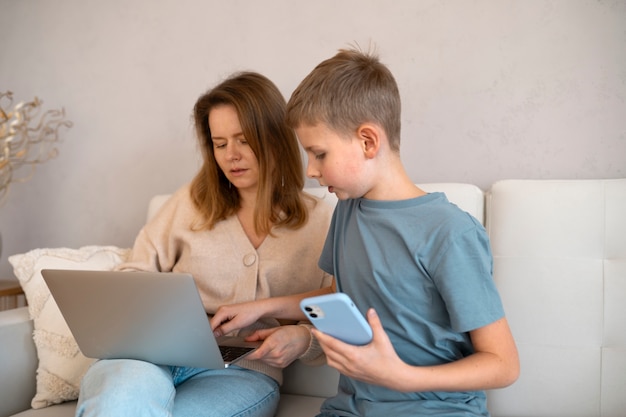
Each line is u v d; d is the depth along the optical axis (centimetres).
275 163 139
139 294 98
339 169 99
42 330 143
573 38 147
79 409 94
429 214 97
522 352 125
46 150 212
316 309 83
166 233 148
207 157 145
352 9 167
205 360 103
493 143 155
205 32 187
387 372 86
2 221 218
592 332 121
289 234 138
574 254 124
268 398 122
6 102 217
